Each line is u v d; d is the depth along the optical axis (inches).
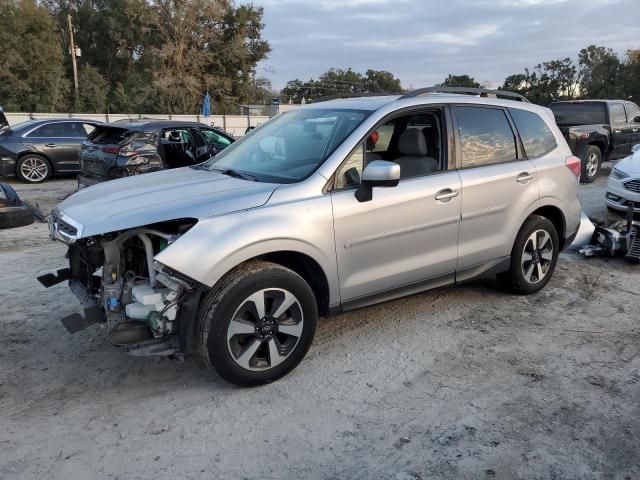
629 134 553.6
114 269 139.3
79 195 162.1
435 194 170.4
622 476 114.3
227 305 135.0
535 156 205.2
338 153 156.0
